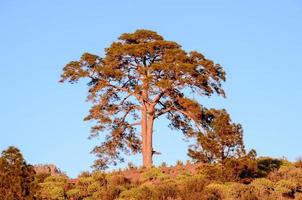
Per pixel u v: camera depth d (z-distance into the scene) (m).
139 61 99.44
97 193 72.75
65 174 86.44
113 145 96.19
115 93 98.69
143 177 80.69
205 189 68.56
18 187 62.88
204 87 95.06
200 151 76.62
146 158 96.00
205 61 95.44
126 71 99.25
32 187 63.78
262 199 67.50
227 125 75.25
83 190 75.81
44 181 79.50
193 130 94.44
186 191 69.38
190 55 97.12
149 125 97.19
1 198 62.34
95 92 97.19
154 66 95.06
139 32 100.94
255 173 75.25
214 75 94.94
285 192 69.31
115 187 73.75
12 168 63.53
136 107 98.44
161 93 96.44
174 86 95.38
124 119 98.25
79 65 98.31
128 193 70.88
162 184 75.00
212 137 76.00
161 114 97.94
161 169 86.38
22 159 64.19
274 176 75.44
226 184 71.56
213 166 75.25
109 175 81.38
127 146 97.56
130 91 98.44
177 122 97.81
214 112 93.50
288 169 78.81
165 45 98.56
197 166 83.81
